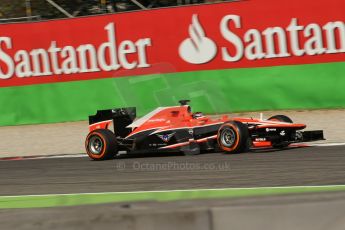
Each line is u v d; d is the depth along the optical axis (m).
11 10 51.22
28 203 21.36
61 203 20.83
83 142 36.75
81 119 43.12
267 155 26.98
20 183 25.72
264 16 39.19
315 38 38.34
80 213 11.45
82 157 31.86
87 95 42.84
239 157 26.92
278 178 21.73
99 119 30.84
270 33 39.16
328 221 10.87
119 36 41.91
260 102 39.75
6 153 36.22
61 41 43.03
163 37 41.16
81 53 42.72
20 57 43.81
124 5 49.41
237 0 39.66
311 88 38.75
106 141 29.73
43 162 31.41
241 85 39.97
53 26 43.12
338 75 38.12
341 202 10.91
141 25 41.50
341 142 29.72
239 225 10.92
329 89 38.41
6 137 41.09
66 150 34.88
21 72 43.91
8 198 22.61
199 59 40.53
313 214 10.88
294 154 26.86
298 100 39.09
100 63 42.41
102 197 21.23
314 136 28.12
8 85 44.19
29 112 44.09
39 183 25.25
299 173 22.39
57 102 43.50
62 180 25.41
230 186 21.05
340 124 34.38
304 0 38.34
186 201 11.46
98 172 26.56
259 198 11.30
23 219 11.70
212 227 10.97
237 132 27.12
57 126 42.72
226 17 39.94
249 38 39.56
